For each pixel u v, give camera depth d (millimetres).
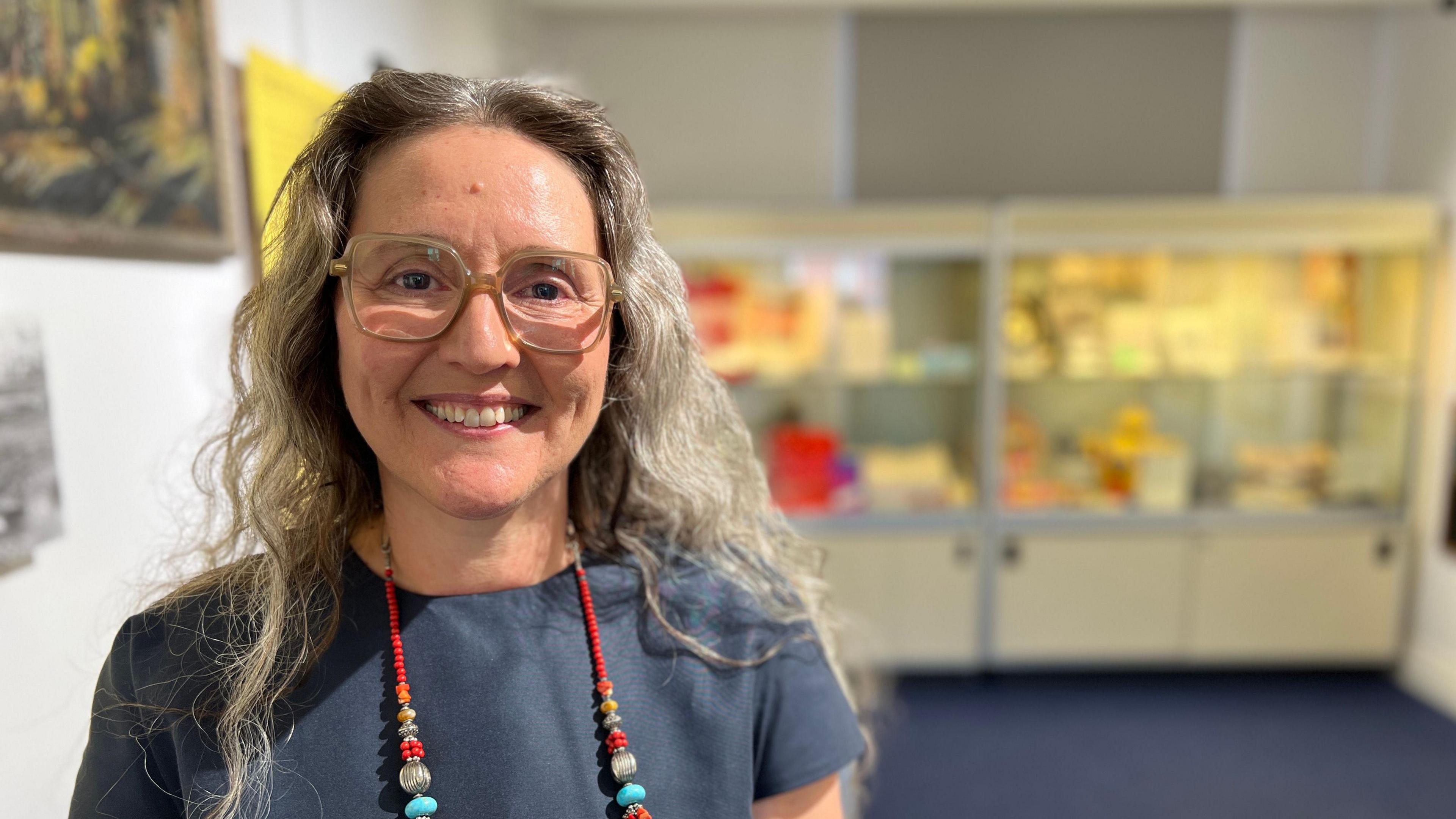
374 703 676
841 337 3443
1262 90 3539
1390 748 2834
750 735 711
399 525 709
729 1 3430
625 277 700
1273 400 3463
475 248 596
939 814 2498
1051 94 3586
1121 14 3527
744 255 3193
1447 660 3119
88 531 1196
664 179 3699
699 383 837
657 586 752
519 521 708
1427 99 3250
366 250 604
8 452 1031
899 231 3160
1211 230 3088
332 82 1940
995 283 3168
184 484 1426
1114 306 3387
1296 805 2533
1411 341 3176
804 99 3641
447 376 604
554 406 645
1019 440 3439
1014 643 3346
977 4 3455
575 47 3645
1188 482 3357
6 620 1050
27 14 1025
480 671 686
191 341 1446
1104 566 3289
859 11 3559
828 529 3326
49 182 1063
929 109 3623
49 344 1120
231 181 1486
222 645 688
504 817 649
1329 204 3053
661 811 675
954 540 3314
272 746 657
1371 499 3309
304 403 711
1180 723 3021
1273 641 3295
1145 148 3594
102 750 686
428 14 2523
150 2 1263
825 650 808
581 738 684
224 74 1500
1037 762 2773
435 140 612
